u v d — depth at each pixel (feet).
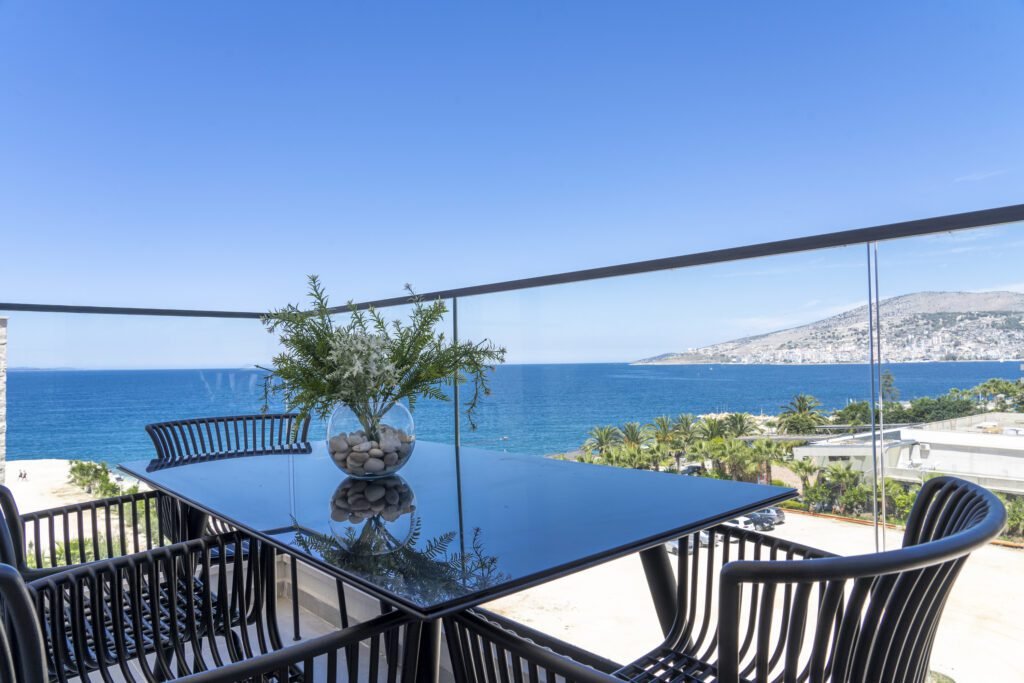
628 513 4.32
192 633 4.48
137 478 6.14
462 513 4.42
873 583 2.53
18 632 2.91
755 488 5.03
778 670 4.32
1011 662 5.23
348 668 3.28
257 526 4.31
